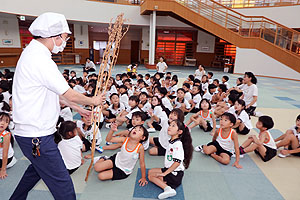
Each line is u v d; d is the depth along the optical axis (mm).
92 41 19438
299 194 2607
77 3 13609
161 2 12875
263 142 3352
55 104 1723
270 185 2770
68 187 1832
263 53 13164
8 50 14633
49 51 1676
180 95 5270
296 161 3375
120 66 17172
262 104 6836
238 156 3186
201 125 4539
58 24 1590
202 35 19094
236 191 2637
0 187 2562
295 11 13070
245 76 5523
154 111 4418
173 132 2566
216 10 12969
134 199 2436
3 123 2637
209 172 3018
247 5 14594
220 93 6258
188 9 12883
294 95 8305
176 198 2479
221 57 19297
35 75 1551
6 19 14203
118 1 14672
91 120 2217
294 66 12320
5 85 4816
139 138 2607
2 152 2793
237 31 13375
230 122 3135
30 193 2498
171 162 2613
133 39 19922
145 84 6953
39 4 12289
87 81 8078
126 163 2709
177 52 19609
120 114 4645
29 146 1643
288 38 12391
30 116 1594
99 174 2699
